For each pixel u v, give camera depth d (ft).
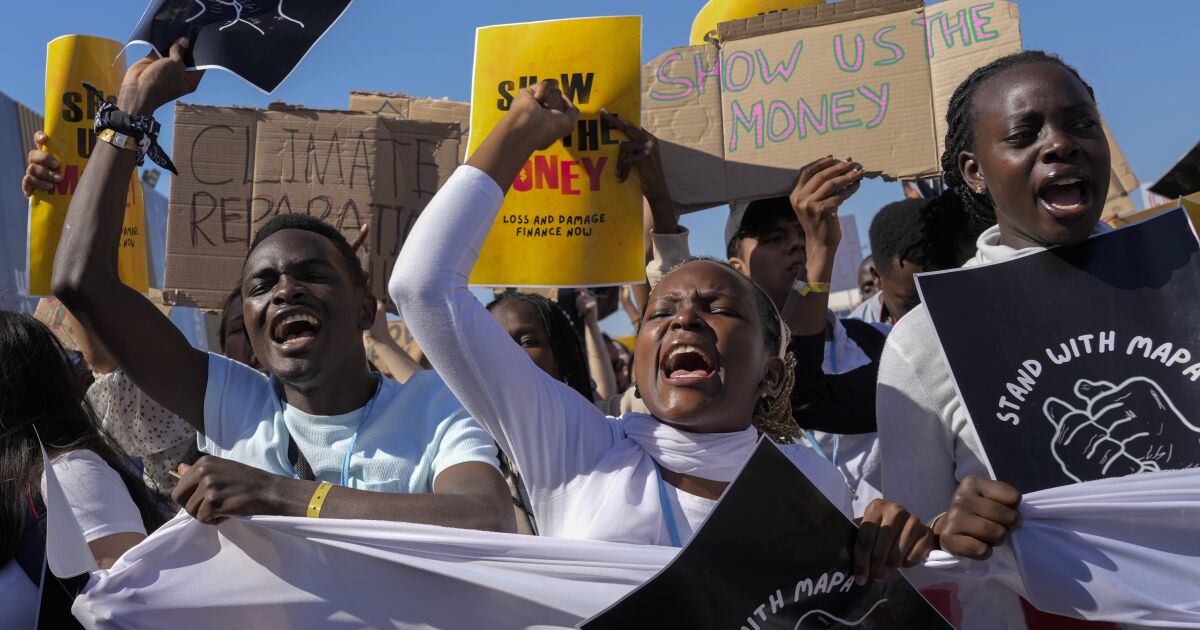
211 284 11.14
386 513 6.93
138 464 11.68
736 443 7.02
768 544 6.26
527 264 9.99
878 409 7.70
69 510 6.48
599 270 10.00
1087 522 6.49
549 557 6.53
